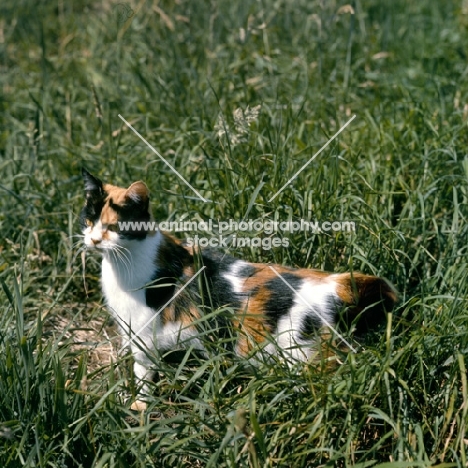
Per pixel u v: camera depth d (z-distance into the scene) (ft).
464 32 9.25
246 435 5.51
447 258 6.45
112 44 9.24
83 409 5.80
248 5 9.37
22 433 5.67
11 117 8.39
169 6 9.80
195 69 8.59
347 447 5.49
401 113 7.92
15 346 5.98
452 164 7.20
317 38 9.04
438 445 5.68
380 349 5.87
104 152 7.79
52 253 7.18
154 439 5.76
